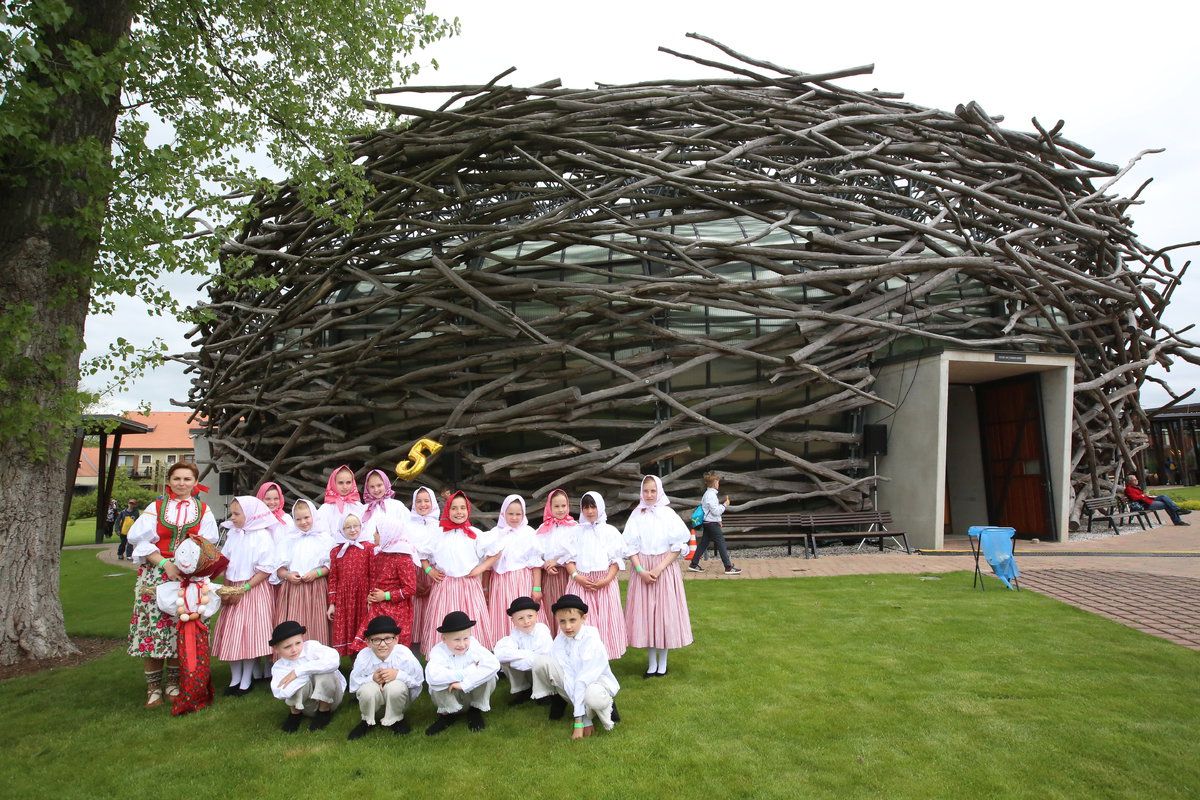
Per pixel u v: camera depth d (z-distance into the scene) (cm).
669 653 735
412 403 1598
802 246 1582
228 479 2016
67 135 806
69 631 930
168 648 625
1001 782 439
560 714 575
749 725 539
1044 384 1609
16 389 772
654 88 1648
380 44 1166
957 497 1842
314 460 1719
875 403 1623
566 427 1513
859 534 1410
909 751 485
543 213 1609
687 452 1512
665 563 660
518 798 435
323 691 573
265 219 1852
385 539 664
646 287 1431
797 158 1678
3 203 802
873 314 1534
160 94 910
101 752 526
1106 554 1326
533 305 1573
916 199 1620
